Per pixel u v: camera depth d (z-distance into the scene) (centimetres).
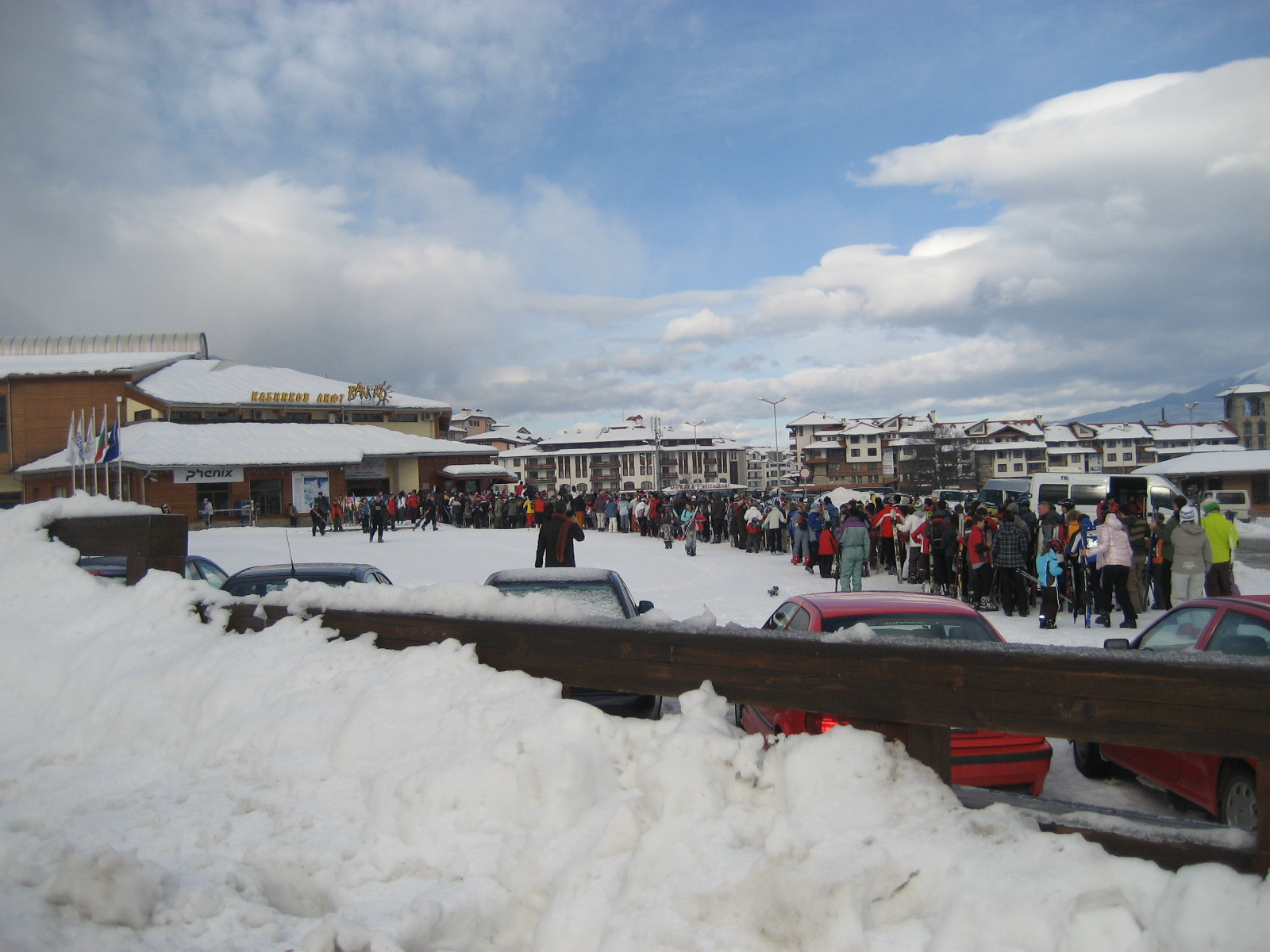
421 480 5781
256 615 477
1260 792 250
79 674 469
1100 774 661
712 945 248
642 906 262
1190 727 257
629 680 348
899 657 297
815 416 14912
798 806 285
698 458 14400
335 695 393
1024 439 12612
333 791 347
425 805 318
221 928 279
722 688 328
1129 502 1574
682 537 3688
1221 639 558
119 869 280
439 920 275
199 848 328
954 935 242
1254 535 4038
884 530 2195
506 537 3650
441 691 369
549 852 293
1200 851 257
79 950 261
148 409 5397
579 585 687
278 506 4884
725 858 268
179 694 431
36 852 317
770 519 2953
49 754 423
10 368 5400
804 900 251
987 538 1578
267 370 6359
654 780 296
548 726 330
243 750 382
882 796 284
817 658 311
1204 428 12688
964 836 270
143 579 530
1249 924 229
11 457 5084
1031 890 246
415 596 418
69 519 584
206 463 4606
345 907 289
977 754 531
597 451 14238
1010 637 1291
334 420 6056
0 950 250
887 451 13212
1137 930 236
